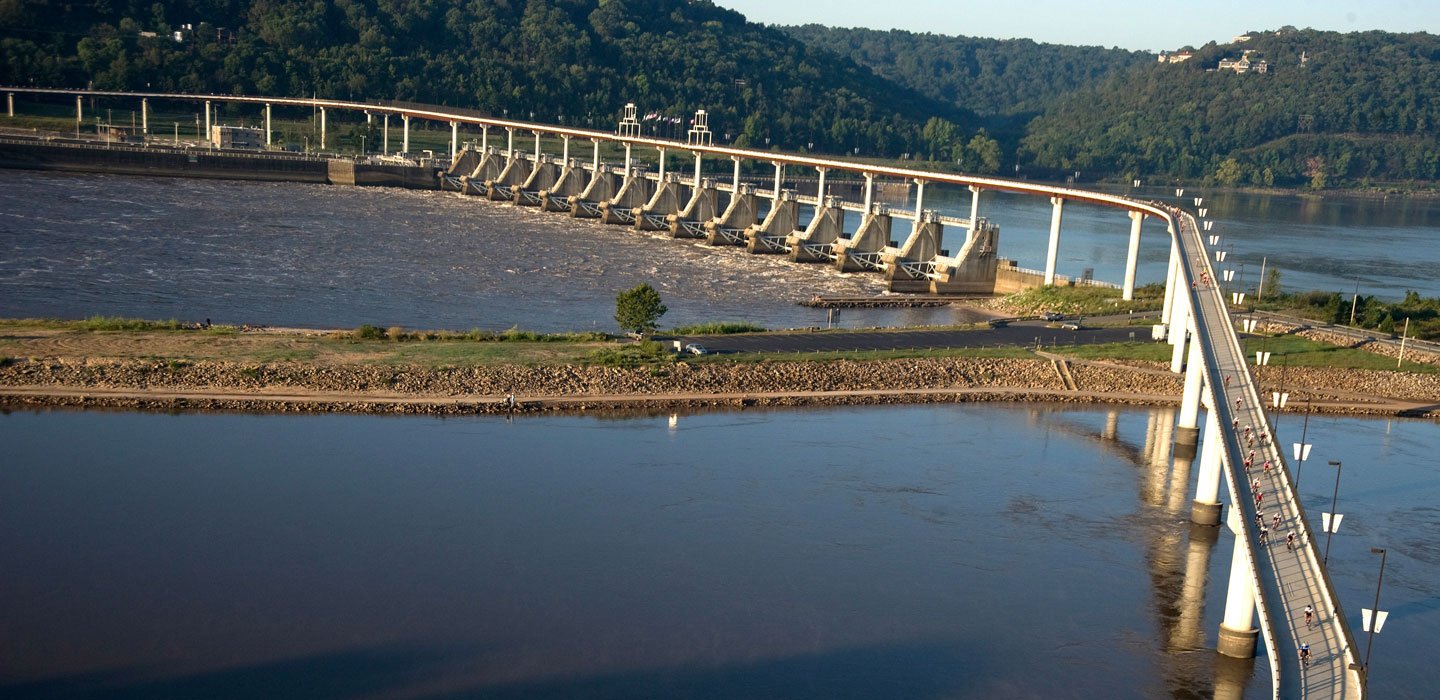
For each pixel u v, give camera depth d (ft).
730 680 230.68
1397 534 321.32
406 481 327.88
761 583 273.75
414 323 542.57
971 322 628.69
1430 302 620.49
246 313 542.16
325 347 441.68
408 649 237.25
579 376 424.87
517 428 380.58
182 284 597.52
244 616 248.11
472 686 224.53
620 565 279.69
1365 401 459.32
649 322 496.64
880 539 302.86
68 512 296.30
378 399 392.68
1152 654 247.91
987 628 256.93
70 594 254.27
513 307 595.88
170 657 230.89
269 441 354.95
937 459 370.94
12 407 372.17
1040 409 438.40
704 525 306.35
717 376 437.99
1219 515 321.11
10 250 652.48
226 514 299.38
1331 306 581.94
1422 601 278.87
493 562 278.46
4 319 479.41
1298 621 215.51
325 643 238.27
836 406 428.56
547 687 225.35
